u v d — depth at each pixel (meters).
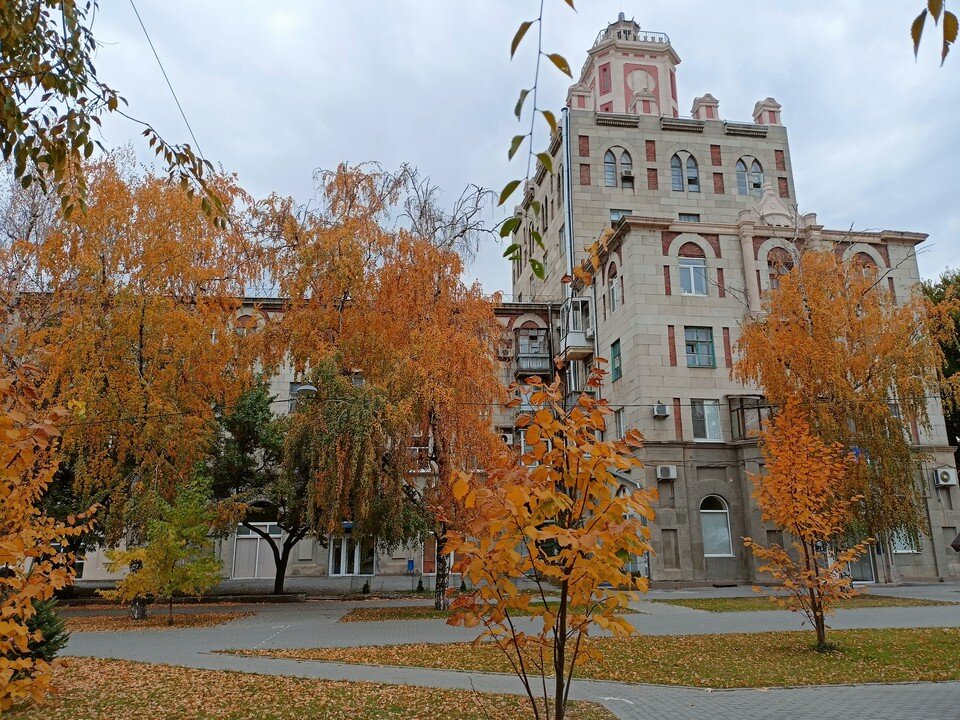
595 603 4.92
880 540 22.02
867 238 31.27
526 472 4.70
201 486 20.02
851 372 21.83
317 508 19.70
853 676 10.04
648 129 39.59
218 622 18.34
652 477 27.41
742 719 7.80
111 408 18.12
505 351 33.50
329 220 21.27
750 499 27.36
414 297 20.34
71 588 26.47
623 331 30.58
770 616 17.52
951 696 8.79
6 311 18.16
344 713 8.11
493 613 4.75
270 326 21.31
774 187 39.81
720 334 29.67
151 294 18.67
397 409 18.31
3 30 5.96
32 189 19.56
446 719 7.80
